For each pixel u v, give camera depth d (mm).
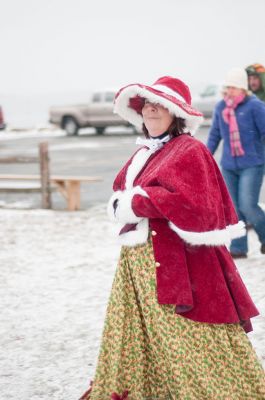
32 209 19219
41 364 7254
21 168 30125
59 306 9477
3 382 6789
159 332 5238
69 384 6660
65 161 30984
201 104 46719
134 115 6117
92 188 22984
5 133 55406
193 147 5219
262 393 5344
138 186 5219
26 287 10625
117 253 12953
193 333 5223
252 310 5422
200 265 5262
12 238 14898
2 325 8703
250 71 12641
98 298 9789
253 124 11227
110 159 31203
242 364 5340
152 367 5488
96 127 48188
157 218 5324
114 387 5418
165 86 5605
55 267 11969
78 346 7777
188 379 5199
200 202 5027
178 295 5141
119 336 5441
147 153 5609
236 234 5629
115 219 5621
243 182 11398
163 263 5227
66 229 15797
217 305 5211
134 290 5496
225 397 5230
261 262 11391
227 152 11523
